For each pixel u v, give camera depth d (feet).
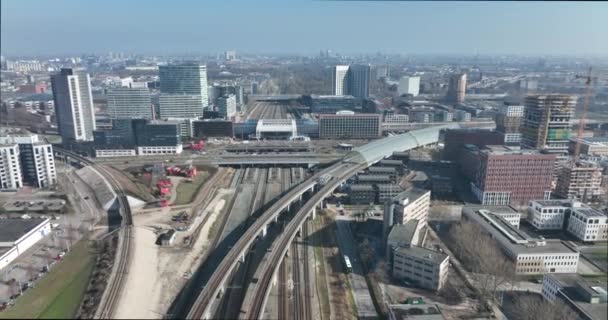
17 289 608.60
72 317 518.78
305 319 594.65
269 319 590.96
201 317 516.32
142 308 548.72
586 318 518.78
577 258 636.07
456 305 634.43
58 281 625.41
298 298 646.74
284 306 623.77
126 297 554.05
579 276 579.48
